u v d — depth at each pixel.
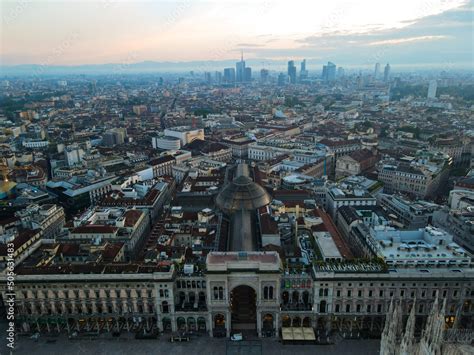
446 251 157.38
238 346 143.88
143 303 151.62
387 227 174.88
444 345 85.06
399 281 143.88
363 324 152.25
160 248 178.75
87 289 150.38
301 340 144.00
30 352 142.00
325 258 159.00
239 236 189.12
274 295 146.62
